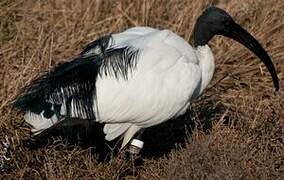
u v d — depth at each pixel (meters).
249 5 20.59
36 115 14.31
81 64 14.52
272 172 14.67
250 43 15.99
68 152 15.48
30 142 15.69
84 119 14.48
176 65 14.75
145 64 14.48
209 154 14.75
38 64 17.22
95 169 15.28
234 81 19.05
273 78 16.22
